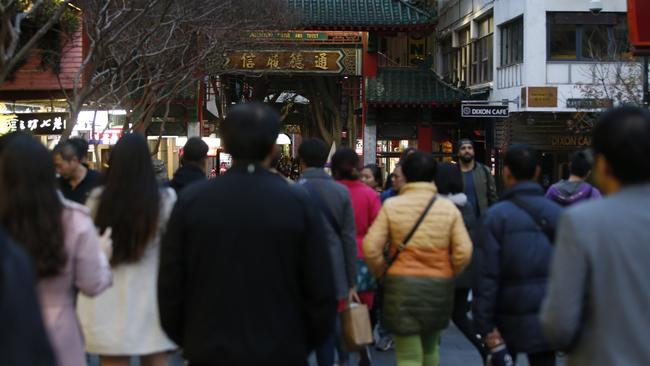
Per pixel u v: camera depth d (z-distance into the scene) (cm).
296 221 682
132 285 973
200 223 678
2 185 739
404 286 1092
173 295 703
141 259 978
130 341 968
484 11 5041
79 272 775
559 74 4344
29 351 444
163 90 3803
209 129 6038
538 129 4638
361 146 5553
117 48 3219
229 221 673
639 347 565
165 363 1024
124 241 963
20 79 3747
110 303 970
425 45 5472
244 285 665
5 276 444
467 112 3916
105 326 969
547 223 979
